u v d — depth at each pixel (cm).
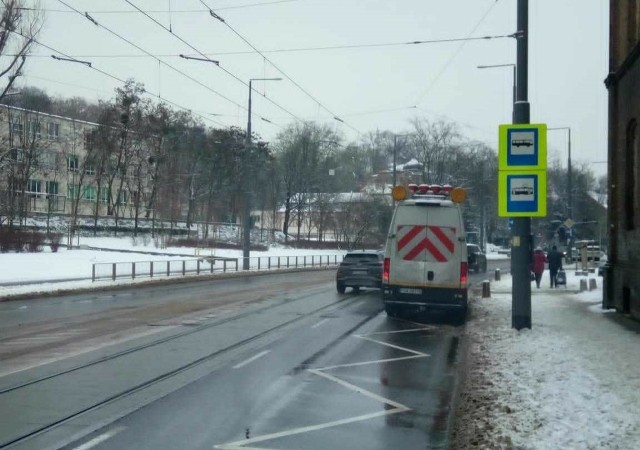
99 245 5403
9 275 3022
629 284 1638
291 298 2342
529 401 778
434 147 6569
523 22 1439
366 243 6731
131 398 848
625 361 1001
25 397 846
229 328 1523
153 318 1700
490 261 7038
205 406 814
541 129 1396
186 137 6912
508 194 1410
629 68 1664
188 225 6912
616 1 1833
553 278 2872
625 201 1711
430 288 1683
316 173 7419
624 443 596
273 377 995
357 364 1116
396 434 708
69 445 652
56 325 1553
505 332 1400
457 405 829
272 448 655
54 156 7200
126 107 6412
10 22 3325
